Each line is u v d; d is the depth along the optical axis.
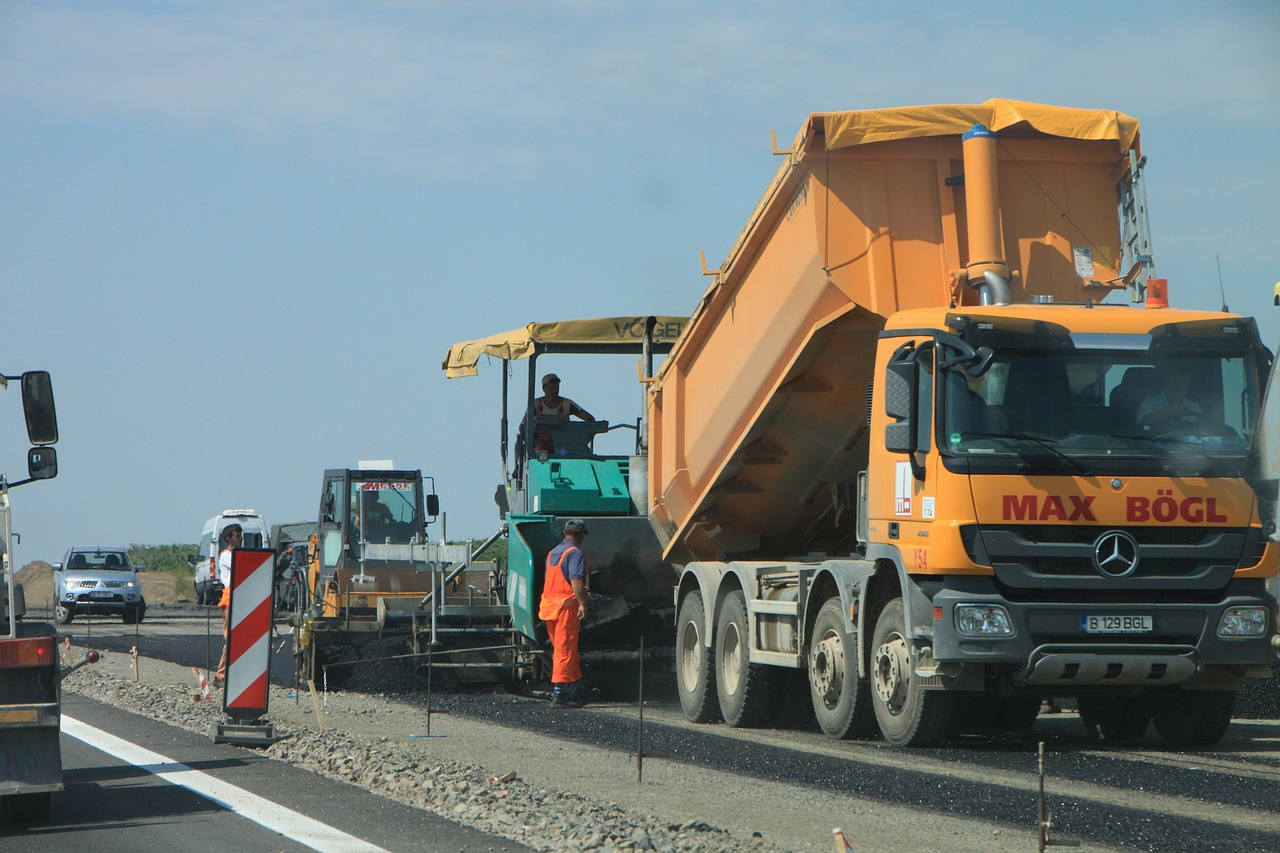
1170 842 12.09
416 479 35.84
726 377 22.53
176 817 13.54
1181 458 17.31
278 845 12.16
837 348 20.03
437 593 31.38
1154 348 17.64
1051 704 22.34
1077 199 19.59
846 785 15.25
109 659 36.44
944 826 12.89
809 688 21.89
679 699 25.67
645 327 27.84
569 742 19.41
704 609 23.16
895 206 19.31
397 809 13.80
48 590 101.44
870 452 18.97
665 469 25.33
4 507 14.44
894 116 18.97
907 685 18.09
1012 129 19.30
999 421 17.27
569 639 25.52
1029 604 17.00
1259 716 23.09
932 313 17.89
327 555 35.88
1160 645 17.14
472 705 24.89
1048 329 17.48
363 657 28.83
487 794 14.04
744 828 12.84
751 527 24.48
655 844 11.73
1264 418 17.69
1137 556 17.12
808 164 19.25
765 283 21.00
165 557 117.12
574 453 29.52
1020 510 17.00
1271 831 12.55
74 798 14.70
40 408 14.57
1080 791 14.77
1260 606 17.38
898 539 18.02
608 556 28.19
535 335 27.97
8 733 13.31
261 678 18.80
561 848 11.83
